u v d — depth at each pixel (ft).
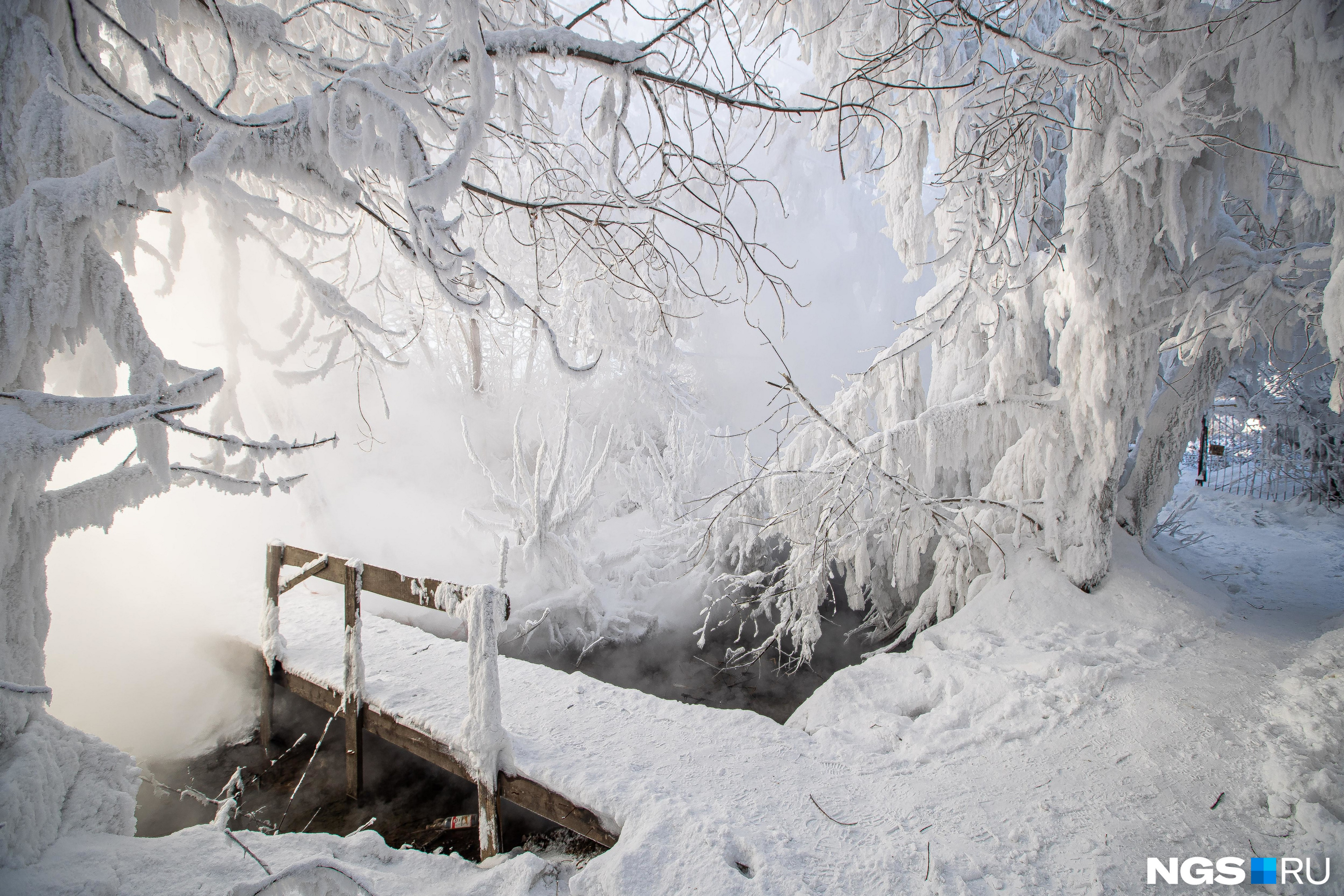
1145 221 14.44
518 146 14.16
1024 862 8.02
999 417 18.13
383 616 19.04
